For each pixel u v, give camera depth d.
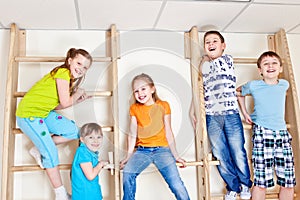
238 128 1.68
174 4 1.59
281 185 1.70
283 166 1.70
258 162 1.71
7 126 1.58
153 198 1.74
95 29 1.86
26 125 1.53
